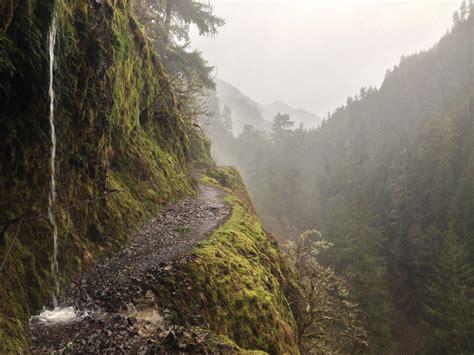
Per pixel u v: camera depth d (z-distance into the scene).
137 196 12.44
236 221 13.08
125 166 12.64
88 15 9.46
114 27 10.94
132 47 14.52
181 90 25.00
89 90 9.40
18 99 6.57
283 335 9.01
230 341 6.50
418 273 43.72
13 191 6.54
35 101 6.98
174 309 6.96
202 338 6.20
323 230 51.16
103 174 10.28
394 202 52.09
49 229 7.29
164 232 11.13
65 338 5.73
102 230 9.42
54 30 7.55
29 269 6.48
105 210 9.90
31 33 6.70
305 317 12.98
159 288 7.29
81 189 9.02
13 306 5.72
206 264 8.45
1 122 6.12
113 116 11.12
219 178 27.00
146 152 14.95
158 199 13.71
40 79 7.04
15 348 5.05
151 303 6.89
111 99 10.76
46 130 7.44
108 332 5.98
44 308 6.44
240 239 11.14
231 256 9.58
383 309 28.58
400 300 42.69
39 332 5.79
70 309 6.59
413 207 48.88
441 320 27.53
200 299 7.46
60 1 7.79
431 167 50.12
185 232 11.16
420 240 43.28
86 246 8.57
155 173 14.77
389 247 50.22
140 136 14.96
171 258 8.61
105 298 6.98
